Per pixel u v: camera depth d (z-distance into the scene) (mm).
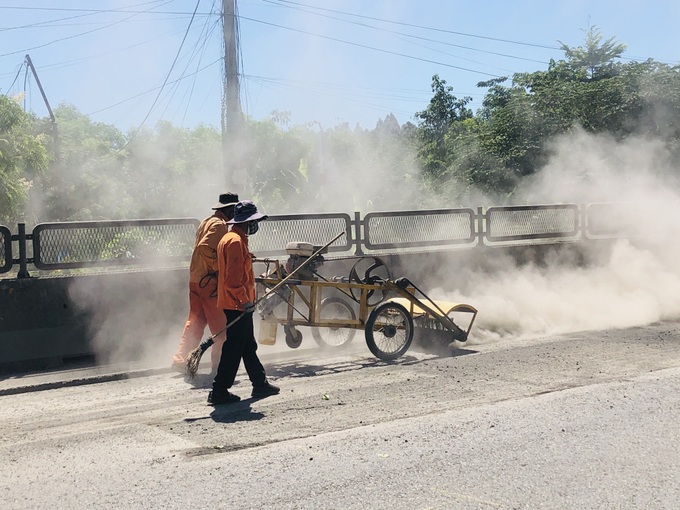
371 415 6738
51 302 9586
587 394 7203
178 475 5266
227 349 7445
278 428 6422
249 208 7785
